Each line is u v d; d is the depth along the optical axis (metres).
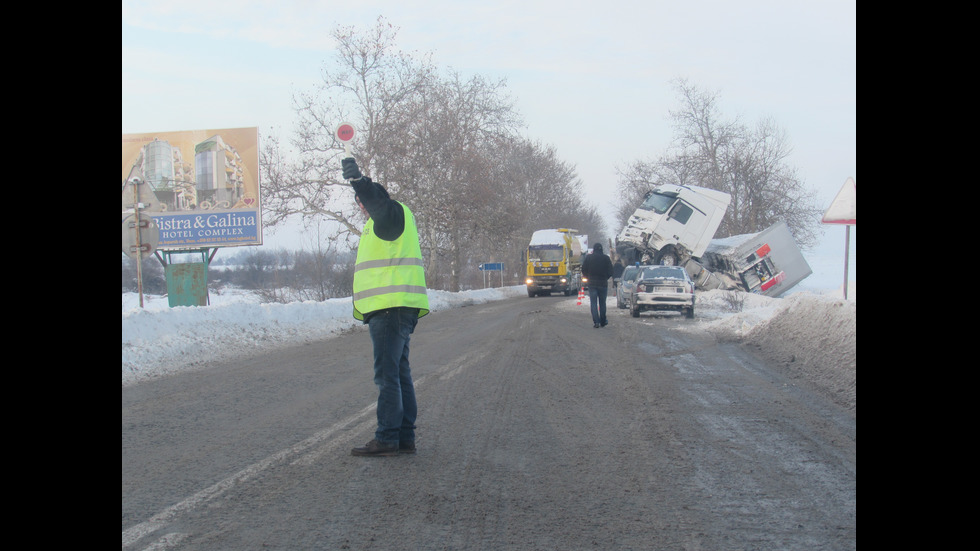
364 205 5.32
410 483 4.86
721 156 49.34
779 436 6.13
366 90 35.28
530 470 5.16
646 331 15.89
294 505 4.43
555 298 39.72
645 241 31.48
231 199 27.20
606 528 4.03
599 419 6.86
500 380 9.23
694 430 6.38
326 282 36.34
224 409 7.54
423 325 19.34
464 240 40.72
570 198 78.81
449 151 35.91
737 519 4.16
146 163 27.31
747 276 31.08
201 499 4.55
